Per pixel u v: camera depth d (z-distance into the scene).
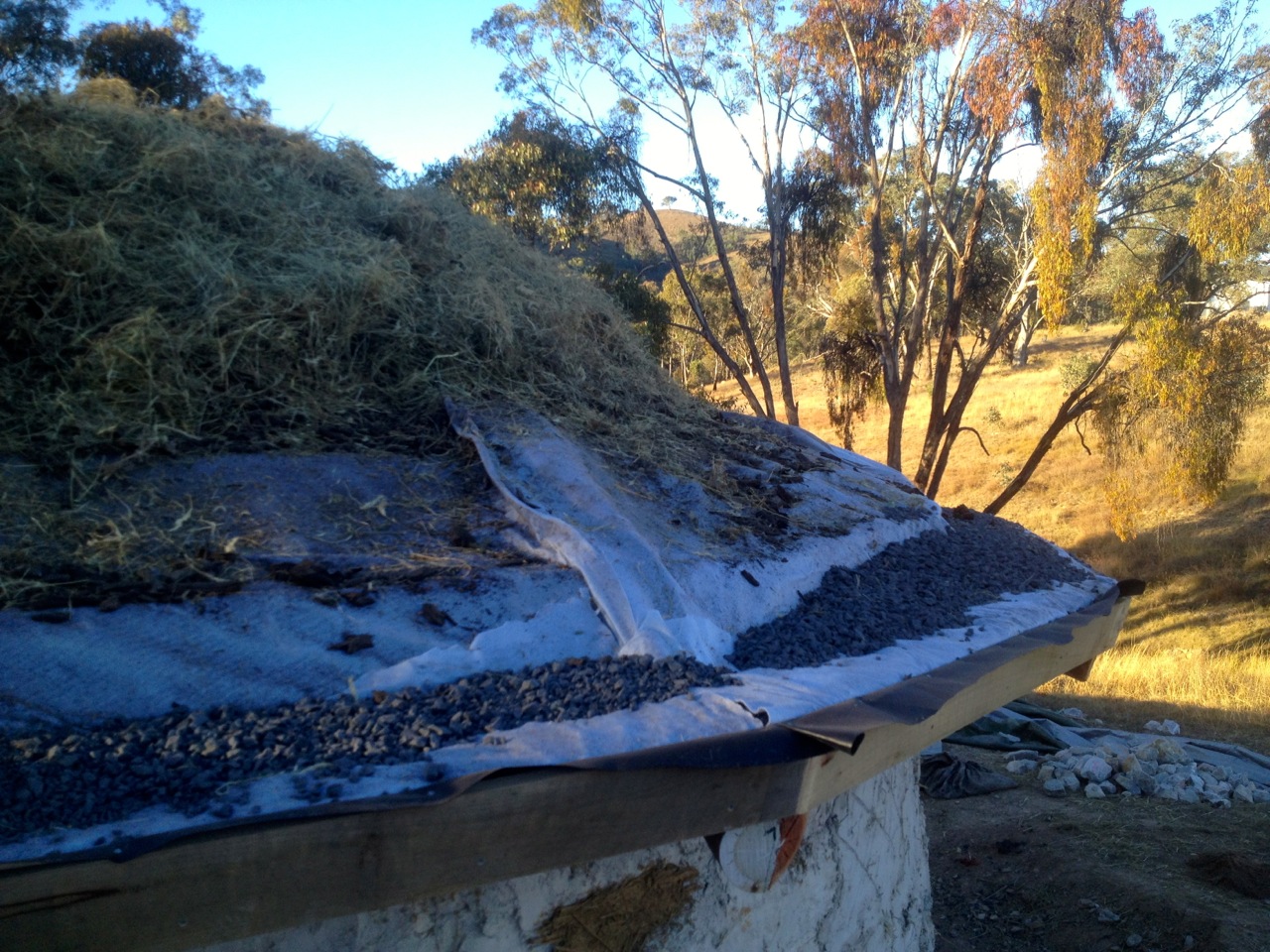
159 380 2.92
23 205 3.06
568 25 14.53
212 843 1.61
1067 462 24.95
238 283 3.29
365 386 3.53
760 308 21.58
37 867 1.49
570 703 2.32
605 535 3.01
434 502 3.07
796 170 16.23
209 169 3.68
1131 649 15.55
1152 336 14.01
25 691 1.93
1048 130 13.09
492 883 1.92
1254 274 15.53
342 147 4.69
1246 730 10.77
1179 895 5.81
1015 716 10.09
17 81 3.57
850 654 3.06
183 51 8.17
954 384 37.12
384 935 2.29
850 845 3.85
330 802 1.75
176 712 2.03
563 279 5.01
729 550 3.46
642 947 2.82
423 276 4.10
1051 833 7.11
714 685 2.57
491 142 14.66
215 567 2.41
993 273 16.67
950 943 5.93
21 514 2.41
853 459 5.77
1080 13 12.93
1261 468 21.83
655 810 2.11
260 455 2.99
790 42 15.11
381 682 2.26
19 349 2.90
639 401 4.79
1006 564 4.72
